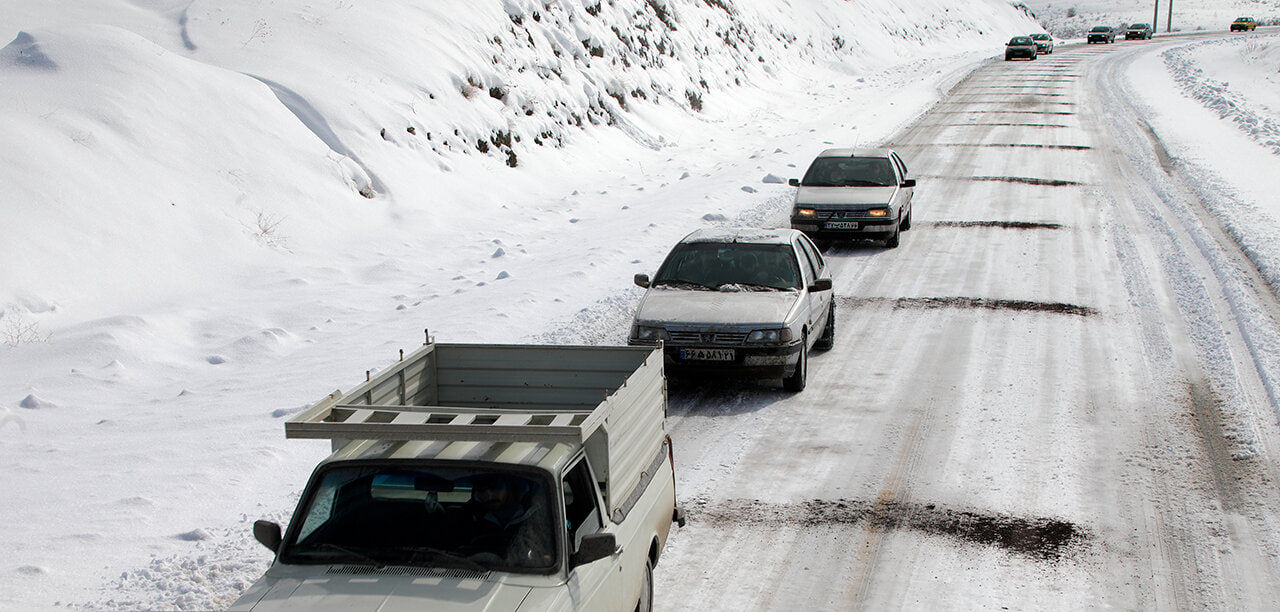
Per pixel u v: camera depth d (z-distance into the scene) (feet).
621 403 18.80
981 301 47.80
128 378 38.42
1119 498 26.55
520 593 15.26
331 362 39.22
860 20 209.26
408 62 79.51
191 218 55.11
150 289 49.21
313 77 72.95
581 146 90.22
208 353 41.65
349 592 15.12
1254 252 55.26
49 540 24.21
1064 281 51.11
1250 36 264.52
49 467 29.40
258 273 53.26
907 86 157.48
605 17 111.24
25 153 51.80
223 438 31.30
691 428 32.60
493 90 85.35
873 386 36.32
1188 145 98.58
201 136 61.26
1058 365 37.99
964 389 35.58
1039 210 69.97
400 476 16.89
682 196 74.23
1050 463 28.89
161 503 26.30
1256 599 21.53
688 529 25.32
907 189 64.08
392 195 66.80
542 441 16.31
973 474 28.27
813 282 38.63
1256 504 26.09
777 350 34.06
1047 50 222.69
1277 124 110.63
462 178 73.10
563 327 42.24
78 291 46.83
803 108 133.90
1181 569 22.82
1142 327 42.80
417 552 15.96
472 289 50.29
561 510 16.35
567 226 67.36
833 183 61.52
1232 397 34.04
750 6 164.55
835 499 26.91
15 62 62.90
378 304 48.85
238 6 80.79
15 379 38.17
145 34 76.38
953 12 276.62
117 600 21.21
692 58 126.21
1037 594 21.80
